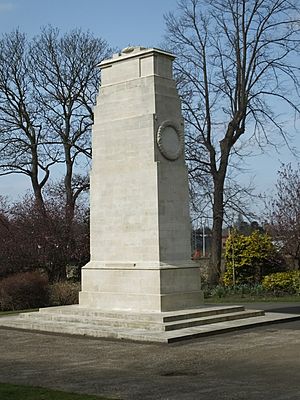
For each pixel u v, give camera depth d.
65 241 40.66
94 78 43.69
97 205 24.20
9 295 32.62
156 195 22.36
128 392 12.67
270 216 43.66
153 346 18.05
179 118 23.73
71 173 44.50
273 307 28.50
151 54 23.25
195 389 12.74
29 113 43.53
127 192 23.23
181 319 20.89
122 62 24.08
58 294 33.47
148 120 22.81
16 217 41.16
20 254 39.53
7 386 13.16
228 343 18.14
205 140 41.50
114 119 23.95
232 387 12.80
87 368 15.30
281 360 15.42
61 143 43.97
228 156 41.44
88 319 21.86
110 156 23.92
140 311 21.95
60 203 43.31
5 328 22.84
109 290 23.30
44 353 17.64
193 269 23.16
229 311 22.80
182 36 41.47
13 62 42.94
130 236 23.03
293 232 40.88
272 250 39.16
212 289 37.88
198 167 41.53
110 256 23.62
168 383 13.40
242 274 39.25
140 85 23.31
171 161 23.11
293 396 11.86
